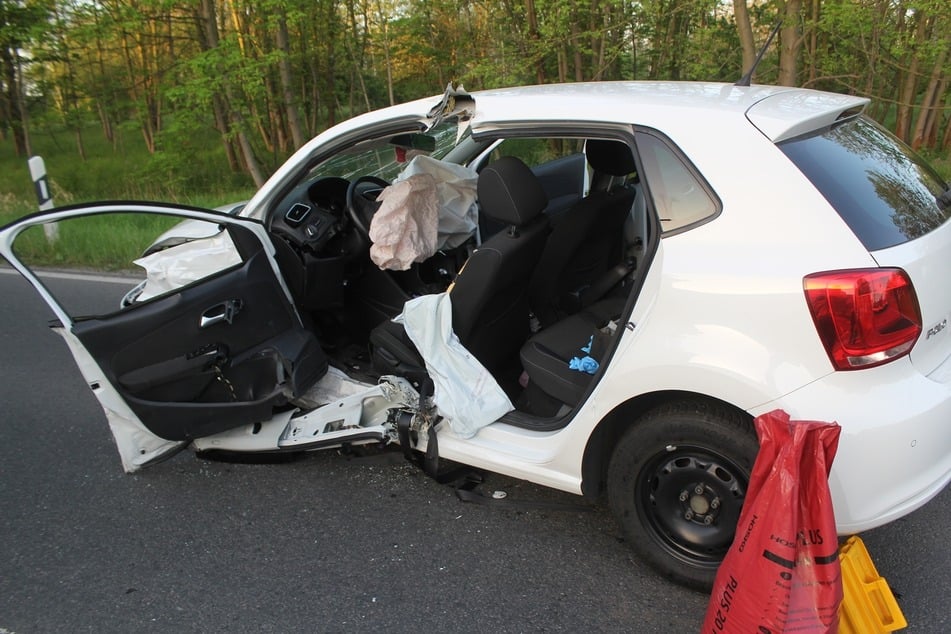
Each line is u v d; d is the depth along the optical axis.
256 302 3.30
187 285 3.14
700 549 2.51
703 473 2.42
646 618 2.50
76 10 12.76
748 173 2.27
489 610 2.57
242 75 12.05
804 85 12.09
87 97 15.96
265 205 3.63
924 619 2.43
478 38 14.29
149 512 3.28
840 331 2.06
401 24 15.16
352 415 3.25
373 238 3.36
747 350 2.18
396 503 3.24
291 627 2.53
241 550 2.97
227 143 17.38
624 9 11.11
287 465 3.60
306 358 3.38
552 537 2.96
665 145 2.42
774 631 1.94
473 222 3.78
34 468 3.74
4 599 2.75
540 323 3.52
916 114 15.70
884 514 2.14
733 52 11.46
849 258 2.10
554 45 11.62
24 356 5.34
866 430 2.07
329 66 17.27
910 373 2.14
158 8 12.20
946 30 10.31
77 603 2.71
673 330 2.31
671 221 2.37
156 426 3.24
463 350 2.99
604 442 2.65
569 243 3.31
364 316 3.99
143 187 14.83
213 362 3.18
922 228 2.32
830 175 2.27
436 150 3.68
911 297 2.11
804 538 1.94
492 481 3.36
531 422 2.85
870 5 10.22
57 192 14.22
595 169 3.56
